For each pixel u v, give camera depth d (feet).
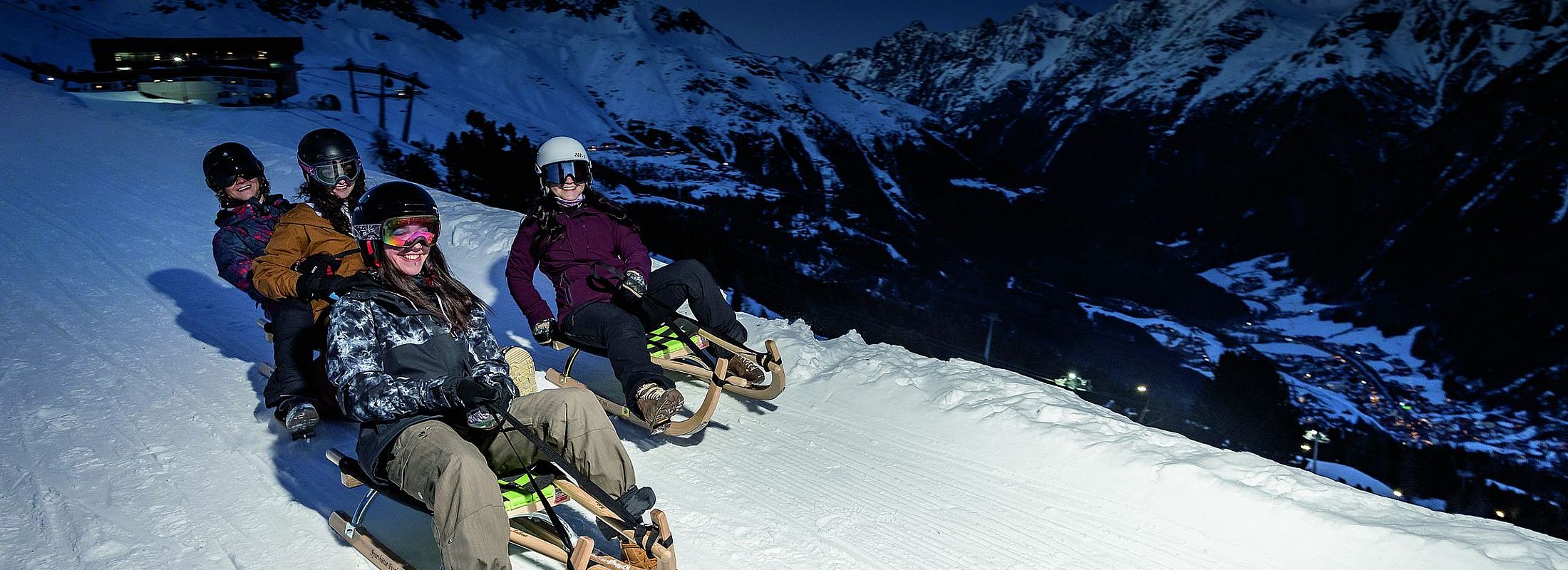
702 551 12.67
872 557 12.64
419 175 158.61
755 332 22.22
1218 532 13.21
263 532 12.66
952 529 13.46
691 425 16.21
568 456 11.16
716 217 455.22
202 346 20.77
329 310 15.34
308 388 15.74
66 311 23.18
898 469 15.51
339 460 11.57
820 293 207.51
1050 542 13.11
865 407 18.24
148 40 170.60
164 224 33.65
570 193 17.34
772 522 13.56
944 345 212.43
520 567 11.82
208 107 141.49
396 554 11.65
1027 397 17.97
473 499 9.77
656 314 17.26
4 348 20.06
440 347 11.12
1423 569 11.88
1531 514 175.63
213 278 27.07
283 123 136.15
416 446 10.23
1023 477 15.12
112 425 16.15
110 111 62.39
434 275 11.53
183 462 14.78
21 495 13.42
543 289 27.48
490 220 33.45
